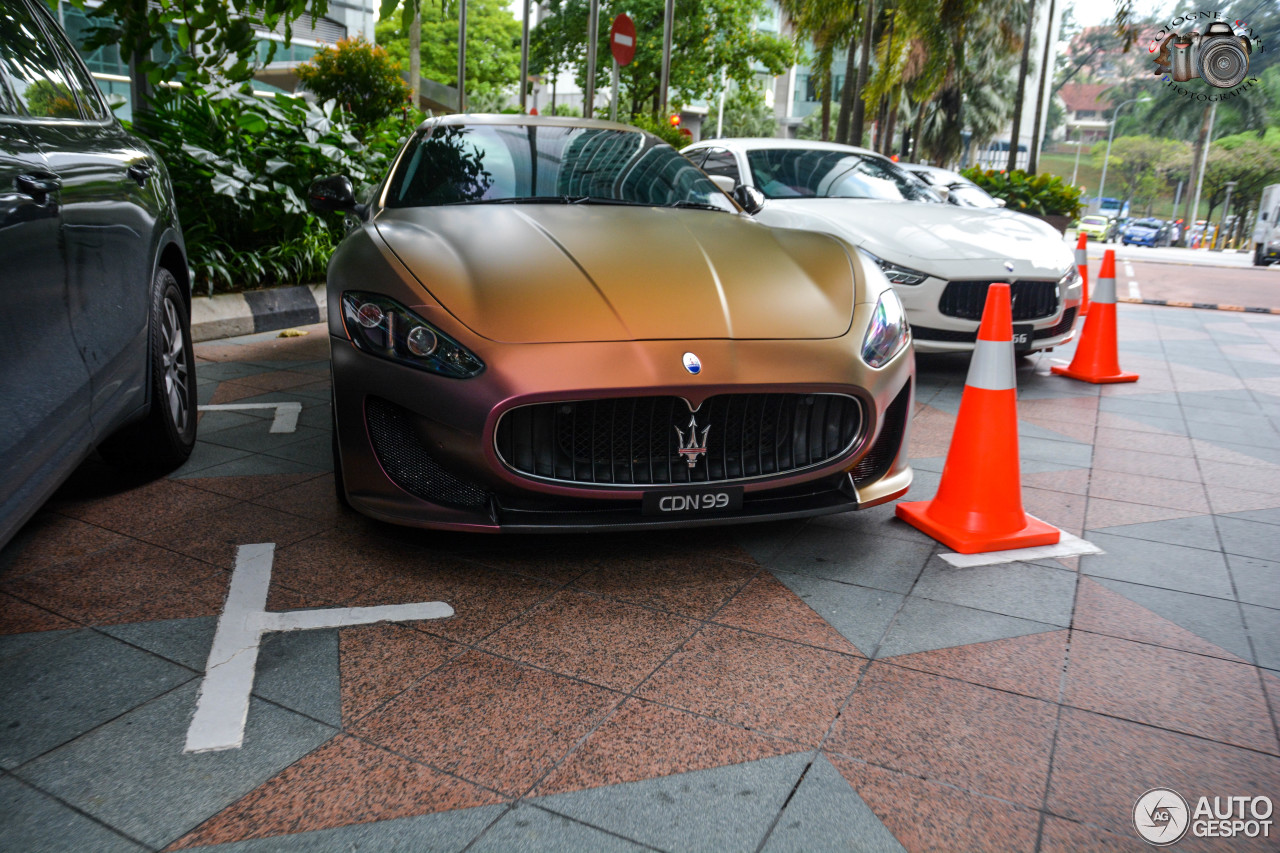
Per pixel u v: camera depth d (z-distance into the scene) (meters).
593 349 2.25
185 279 3.41
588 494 2.29
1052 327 5.18
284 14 4.73
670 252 2.71
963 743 1.76
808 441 2.48
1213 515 3.13
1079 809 1.57
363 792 1.57
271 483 3.14
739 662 2.05
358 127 8.35
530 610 2.27
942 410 4.60
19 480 1.81
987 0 26.69
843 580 2.50
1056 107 97.75
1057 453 3.89
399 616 2.21
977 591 2.46
